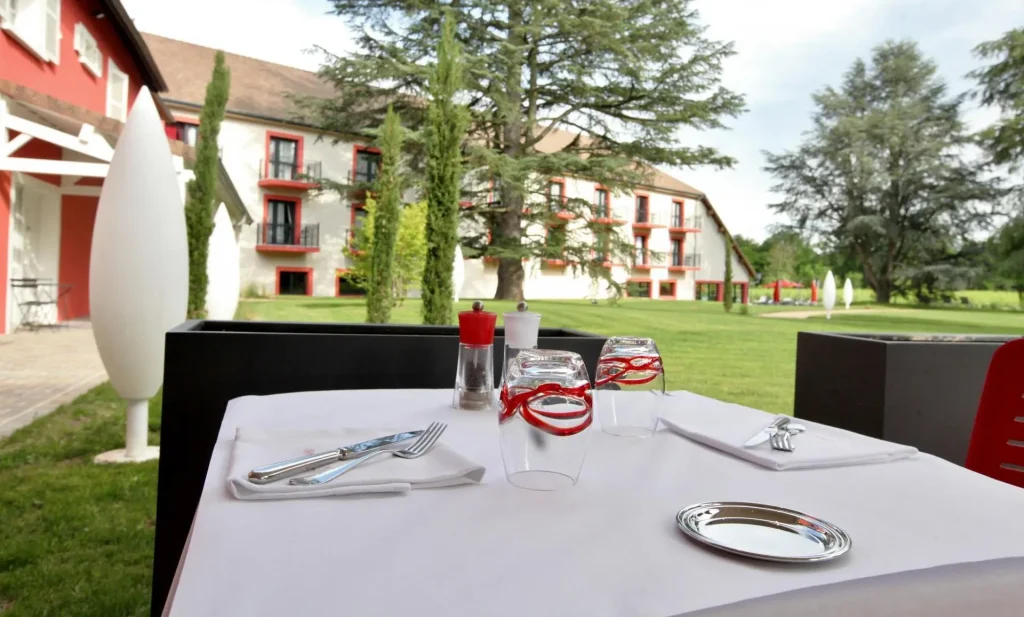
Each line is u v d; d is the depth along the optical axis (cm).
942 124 2614
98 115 670
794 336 1195
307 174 1838
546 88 1670
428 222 565
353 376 179
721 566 58
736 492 79
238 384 173
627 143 1664
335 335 178
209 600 49
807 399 253
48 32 819
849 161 2698
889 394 213
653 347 110
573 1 1479
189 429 171
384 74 1412
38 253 942
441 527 64
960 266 2503
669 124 1636
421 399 129
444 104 571
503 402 81
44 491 271
